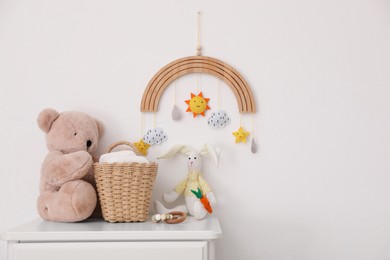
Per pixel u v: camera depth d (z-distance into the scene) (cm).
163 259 114
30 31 167
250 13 169
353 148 165
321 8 170
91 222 135
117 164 131
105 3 168
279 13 169
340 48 169
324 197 163
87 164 135
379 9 171
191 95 163
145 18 168
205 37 167
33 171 162
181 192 154
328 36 169
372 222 162
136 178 133
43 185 141
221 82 165
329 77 168
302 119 165
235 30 168
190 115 164
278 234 161
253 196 161
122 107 164
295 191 162
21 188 161
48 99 164
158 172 161
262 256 160
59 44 166
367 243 161
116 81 165
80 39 167
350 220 162
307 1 170
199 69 163
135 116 164
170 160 162
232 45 167
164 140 162
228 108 164
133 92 165
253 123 164
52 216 133
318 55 168
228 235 160
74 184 132
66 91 164
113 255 113
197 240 118
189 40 167
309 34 169
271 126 164
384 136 166
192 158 154
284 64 167
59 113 150
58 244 113
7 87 164
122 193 132
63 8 168
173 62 163
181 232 116
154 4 168
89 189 133
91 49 166
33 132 163
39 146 163
